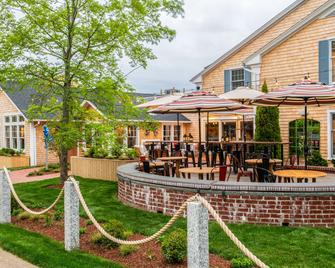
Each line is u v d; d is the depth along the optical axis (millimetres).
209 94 10000
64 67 12094
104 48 11984
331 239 6785
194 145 22531
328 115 15969
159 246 6578
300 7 18547
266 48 18125
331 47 16109
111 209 9578
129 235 7105
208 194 8203
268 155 11383
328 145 15984
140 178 9523
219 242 6652
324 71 16219
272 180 10109
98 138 12125
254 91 14234
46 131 19609
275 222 7777
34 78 12172
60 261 5926
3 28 11234
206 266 4711
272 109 16391
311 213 7691
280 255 5941
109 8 11422
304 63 16953
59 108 12930
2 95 26797
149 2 11875
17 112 25250
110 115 12453
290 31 17266
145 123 13047
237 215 7980
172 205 8742
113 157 15586
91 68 12164
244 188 7887
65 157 13352
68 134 11742
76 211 6656
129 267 5688
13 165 23516
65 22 11547
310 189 7656
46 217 8617
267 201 7805
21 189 13367
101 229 6117
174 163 14305
